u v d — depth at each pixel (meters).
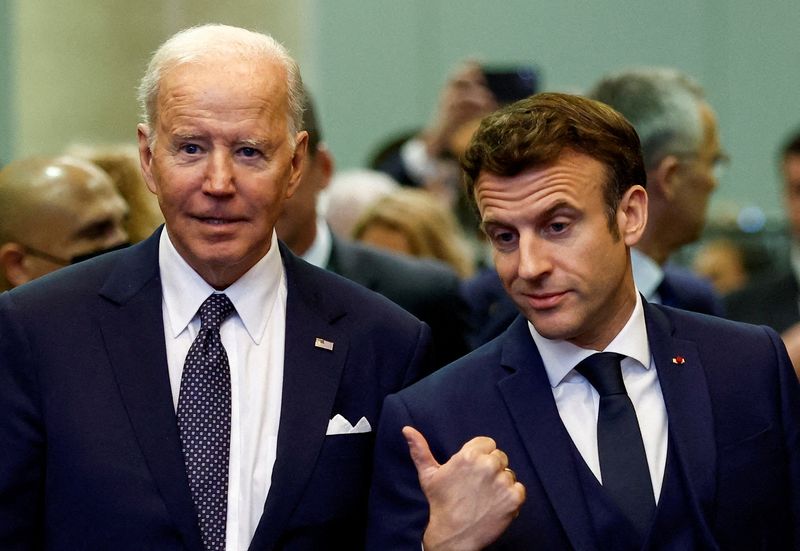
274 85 5.47
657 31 19.30
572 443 5.46
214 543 5.44
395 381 5.88
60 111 13.81
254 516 5.51
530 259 5.28
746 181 19.44
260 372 5.68
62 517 5.44
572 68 19.16
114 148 8.01
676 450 5.44
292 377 5.68
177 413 5.54
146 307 5.68
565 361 5.56
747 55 19.41
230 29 5.58
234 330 5.70
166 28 13.85
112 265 5.82
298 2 15.12
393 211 10.34
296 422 5.61
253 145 5.38
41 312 5.62
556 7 19.09
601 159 5.37
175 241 5.61
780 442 5.59
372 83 18.78
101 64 13.83
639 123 7.96
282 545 5.53
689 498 5.36
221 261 5.46
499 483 5.12
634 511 5.34
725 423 5.52
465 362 5.72
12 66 13.77
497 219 5.33
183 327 5.68
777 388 5.67
